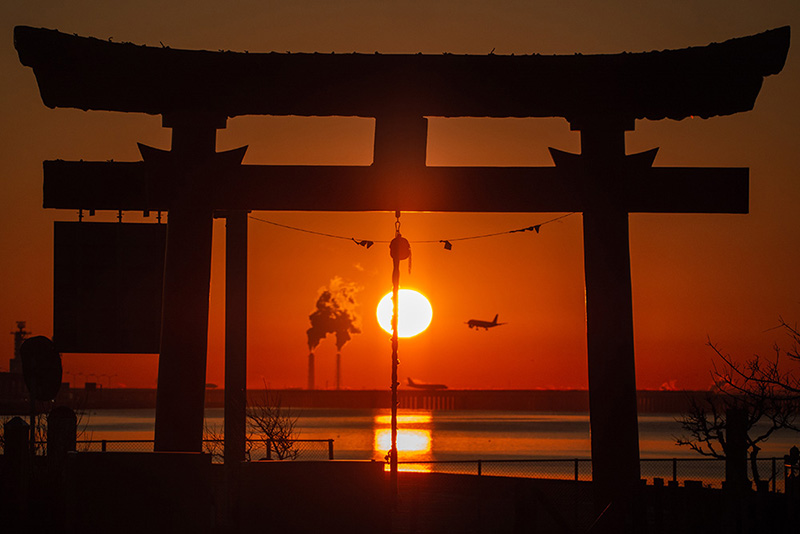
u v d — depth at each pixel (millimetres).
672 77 21562
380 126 21828
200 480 14930
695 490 20750
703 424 27844
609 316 21406
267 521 14727
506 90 21688
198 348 21406
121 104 21672
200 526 14828
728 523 17609
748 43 21469
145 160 21719
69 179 21969
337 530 14812
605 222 21578
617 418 21203
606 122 21844
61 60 21188
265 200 21594
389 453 24266
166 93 21578
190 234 21547
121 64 21438
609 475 21078
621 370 21281
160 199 21656
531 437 177500
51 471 22047
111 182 21969
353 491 14922
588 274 21578
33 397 22281
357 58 21781
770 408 25625
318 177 21641
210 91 21578
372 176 21656
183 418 21281
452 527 21672
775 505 19828
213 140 21891
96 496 14734
